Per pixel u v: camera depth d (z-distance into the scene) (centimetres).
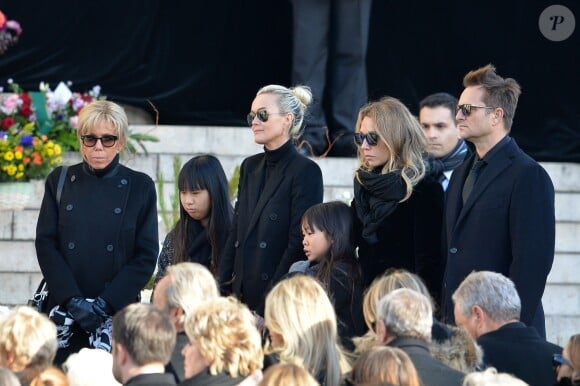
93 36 3909
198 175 2570
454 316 2141
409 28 4031
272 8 3991
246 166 2570
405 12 4028
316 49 3659
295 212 2442
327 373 1794
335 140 3684
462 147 2894
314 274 2302
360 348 1888
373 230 2319
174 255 2612
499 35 4012
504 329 1931
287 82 4009
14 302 3522
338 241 2281
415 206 2327
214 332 1650
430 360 1728
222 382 1642
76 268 2461
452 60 4041
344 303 2241
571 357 1792
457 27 4028
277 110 2478
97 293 2459
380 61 4038
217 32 3966
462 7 4025
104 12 3912
